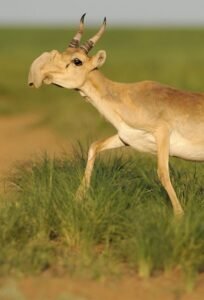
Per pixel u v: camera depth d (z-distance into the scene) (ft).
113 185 66.90
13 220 61.26
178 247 56.44
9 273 54.39
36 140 121.70
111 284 53.31
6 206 64.34
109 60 295.69
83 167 73.41
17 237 60.95
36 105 174.09
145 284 53.62
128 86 69.77
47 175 70.74
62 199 64.69
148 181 70.64
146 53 421.59
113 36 651.66
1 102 174.81
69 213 62.28
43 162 77.15
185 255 56.54
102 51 69.51
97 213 62.44
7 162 98.43
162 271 56.13
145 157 86.12
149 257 55.36
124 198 64.80
